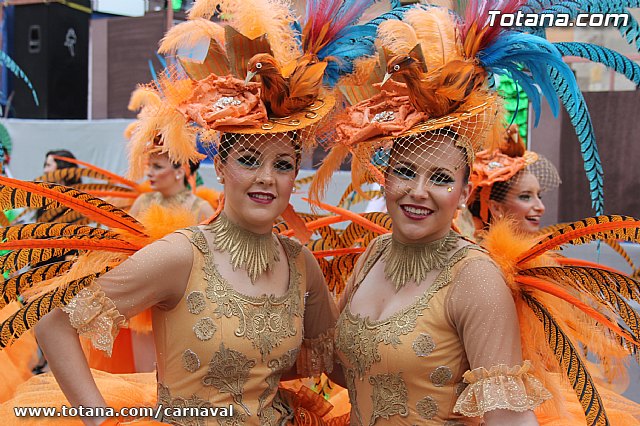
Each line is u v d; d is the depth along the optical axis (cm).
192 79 208
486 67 210
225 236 204
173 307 199
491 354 183
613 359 235
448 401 192
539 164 374
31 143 634
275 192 199
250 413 200
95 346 187
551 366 211
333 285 259
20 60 662
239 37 199
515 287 206
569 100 206
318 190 242
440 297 193
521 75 216
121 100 640
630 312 198
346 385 234
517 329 189
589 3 209
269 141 196
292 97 198
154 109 229
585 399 190
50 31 649
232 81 198
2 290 202
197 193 504
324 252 256
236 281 200
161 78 213
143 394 257
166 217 220
